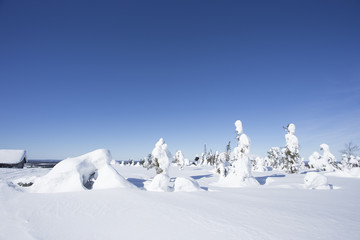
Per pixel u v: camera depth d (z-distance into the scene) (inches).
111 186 438.3
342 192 494.0
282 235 197.8
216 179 976.3
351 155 1787.6
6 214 256.5
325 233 203.8
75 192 385.4
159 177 502.3
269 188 594.2
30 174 1014.4
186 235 196.5
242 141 961.5
